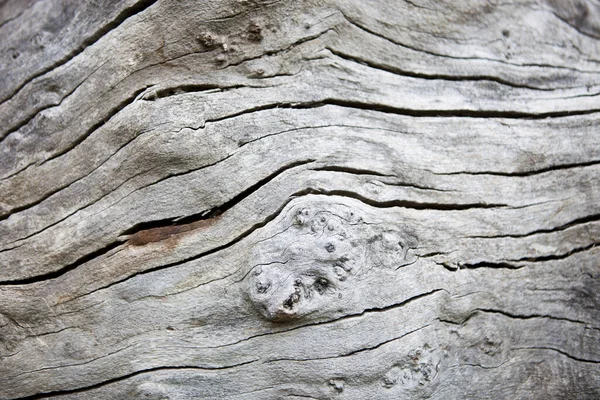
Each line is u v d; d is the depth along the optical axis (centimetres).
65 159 51
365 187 50
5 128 53
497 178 52
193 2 49
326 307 48
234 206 49
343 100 50
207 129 49
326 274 48
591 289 53
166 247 49
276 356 48
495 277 51
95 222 50
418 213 50
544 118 54
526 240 52
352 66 50
